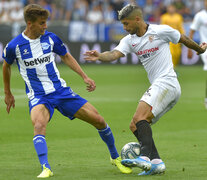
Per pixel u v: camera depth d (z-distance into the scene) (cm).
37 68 2141
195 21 4994
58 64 8962
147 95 2161
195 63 8956
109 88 5875
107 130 2225
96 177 2066
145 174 2136
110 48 8894
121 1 9531
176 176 2091
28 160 2455
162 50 2184
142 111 2141
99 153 2638
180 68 8562
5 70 2186
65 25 8881
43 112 2109
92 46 8925
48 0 9500
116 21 9294
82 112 2181
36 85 2150
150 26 2178
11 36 8606
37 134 2061
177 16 6438
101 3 9562
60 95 2167
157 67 2191
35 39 2136
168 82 2170
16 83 6334
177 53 6366
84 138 3119
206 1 5006
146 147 2075
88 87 2223
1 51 8575
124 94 5356
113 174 2139
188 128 3500
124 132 3306
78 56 8962
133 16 2148
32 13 2072
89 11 9625
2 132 3334
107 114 4088
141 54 2206
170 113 4206
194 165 2336
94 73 7656
